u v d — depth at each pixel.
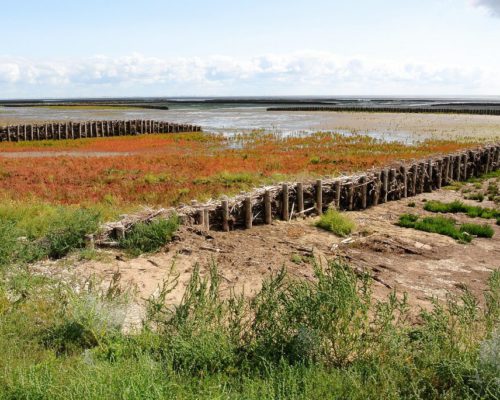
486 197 15.96
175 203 13.90
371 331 5.15
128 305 6.11
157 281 7.43
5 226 8.23
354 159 23.55
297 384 4.10
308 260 8.68
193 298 5.39
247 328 5.44
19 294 6.39
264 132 43.97
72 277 7.25
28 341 5.02
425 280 8.08
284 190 11.62
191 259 8.48
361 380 4.23
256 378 4.23
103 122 44.47
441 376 4.25
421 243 10.23
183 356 4.60
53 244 8.56
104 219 10.54
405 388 4.11
